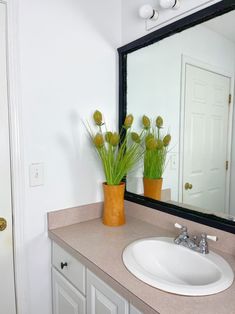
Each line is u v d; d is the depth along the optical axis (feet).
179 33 4.11
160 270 3.79
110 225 4.66
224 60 3.49
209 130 3.77
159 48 4.47
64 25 4.47
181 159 4.22
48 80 4.33
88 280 3.53
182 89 4.14
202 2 3.71
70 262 3.94
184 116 4.14
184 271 3.61
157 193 4.66
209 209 3.82
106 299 3.20
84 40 4.75
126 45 4.99
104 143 4.65
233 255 3.49
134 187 5.10
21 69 4.03
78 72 4.70
